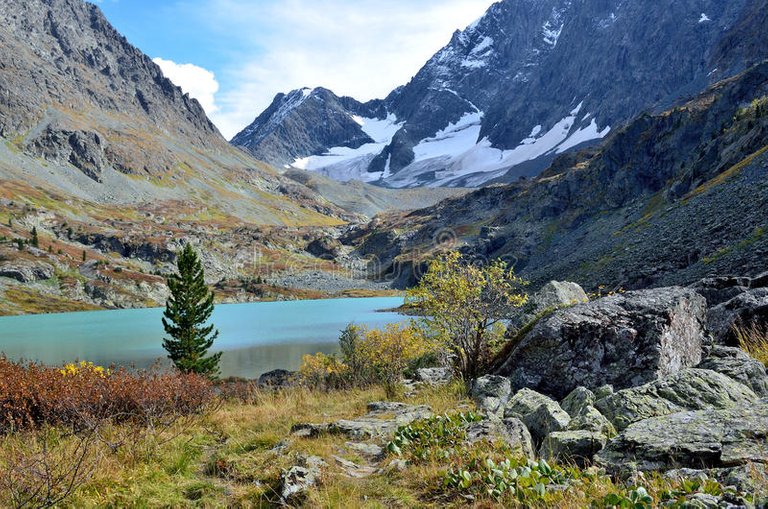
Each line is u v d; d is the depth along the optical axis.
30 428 10.38
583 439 7.59
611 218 138.75
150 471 8.22
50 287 152.38
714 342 14.66
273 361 55.31
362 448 9.37
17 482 7.03
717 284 20.70
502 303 16.66
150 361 55.34
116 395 11.61
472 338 16.91
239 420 12.78
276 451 9.20
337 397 17.08
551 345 13.46
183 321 36.66
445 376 19.50
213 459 9.08
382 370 21.72
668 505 5.06
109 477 7.76
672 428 6.91
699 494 5.05
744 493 4.93
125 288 164.12
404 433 9.21
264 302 181.75
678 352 12.73
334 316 115.44
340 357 25.80
